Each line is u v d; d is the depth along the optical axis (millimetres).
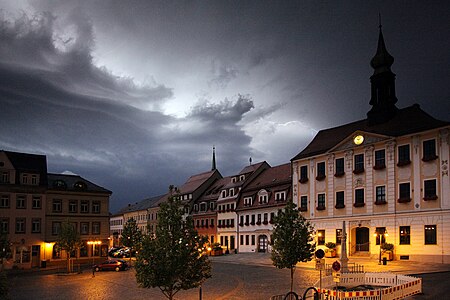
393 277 29734
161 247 21594
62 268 62375
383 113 56000
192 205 97312
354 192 55656
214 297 31375
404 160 50625
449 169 46188
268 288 34094
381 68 57062
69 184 69812
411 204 49312
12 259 62062
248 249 77438
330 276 30203
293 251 28703
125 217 131625
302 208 62719
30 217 64438
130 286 39625
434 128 47562
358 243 55375
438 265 44062
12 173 64000
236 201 82125
